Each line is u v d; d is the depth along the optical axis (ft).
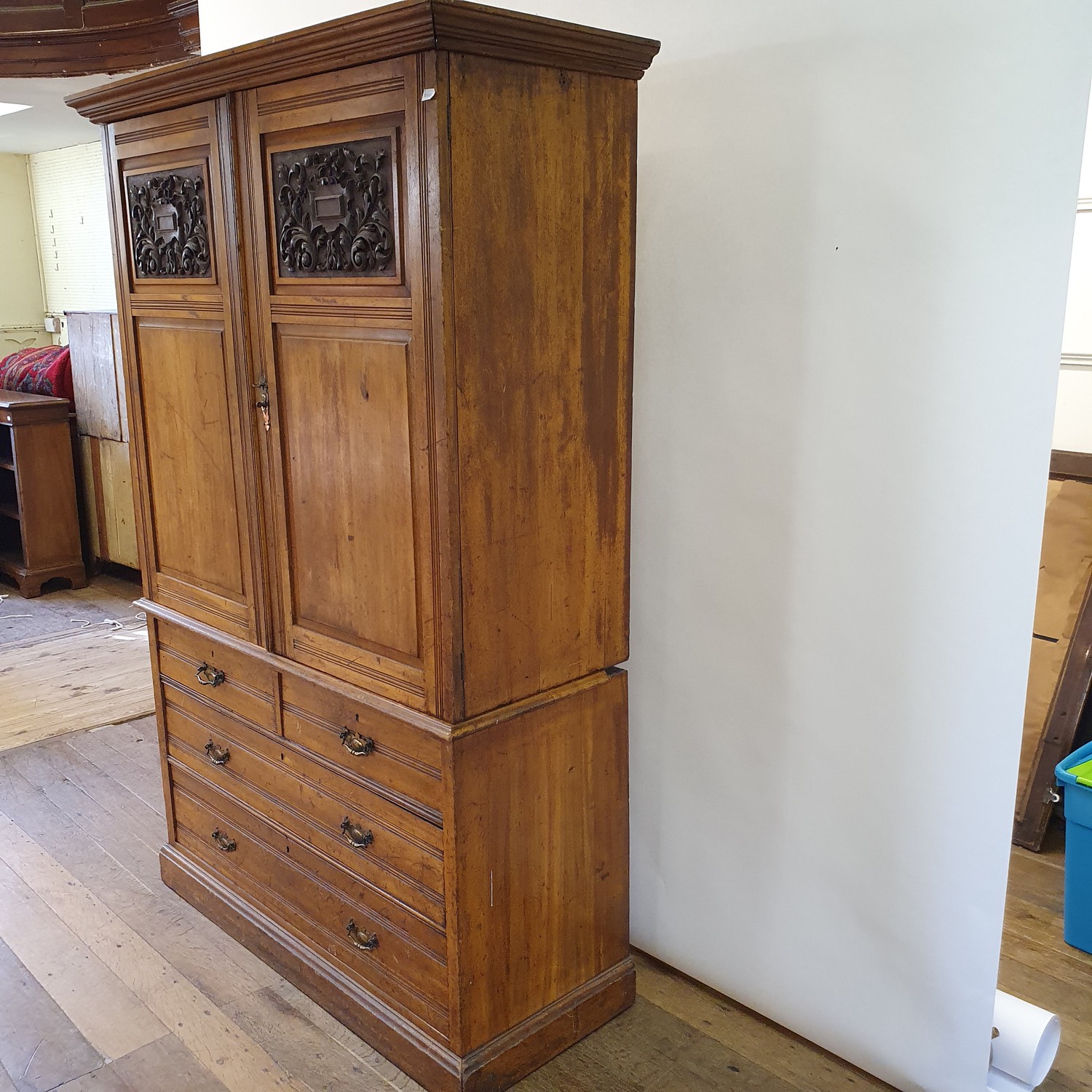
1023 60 5.07
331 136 5.74
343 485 6.23
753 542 6.62
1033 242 5.18
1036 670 9.53
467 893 6.11
